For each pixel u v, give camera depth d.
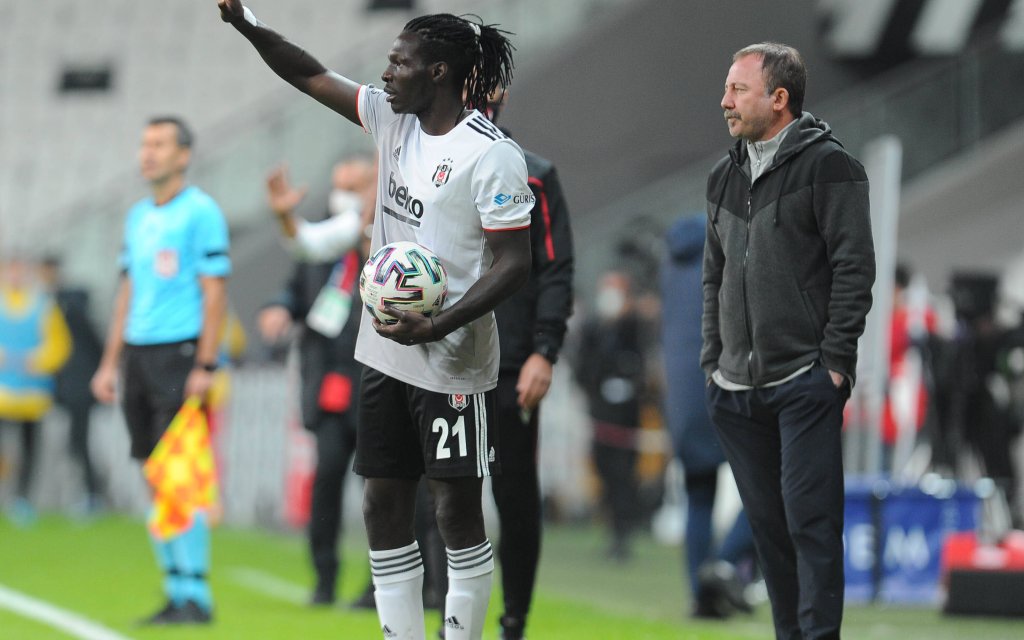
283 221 25.98
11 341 48.41
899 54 66.38
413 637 15.67
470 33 14.89
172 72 87.12
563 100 63.78
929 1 64.31
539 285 19.42
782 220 16.64
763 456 17.28
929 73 57.53
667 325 27.03
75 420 49.78
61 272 60.09
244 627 23.92
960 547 26.81
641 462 46.16
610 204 63.72
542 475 50.12
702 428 26.25
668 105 64.25
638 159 64.00
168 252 24.39
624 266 53.53
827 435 16.50
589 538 46.44
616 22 64.25
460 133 14.79
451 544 15.71
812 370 16.59
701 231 26.84
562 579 34.50
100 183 83.81
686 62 64.38
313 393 27.52
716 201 17.38
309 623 24.56
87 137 85.25
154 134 24.64
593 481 49.84
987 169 55.94
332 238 26.78
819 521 16.39
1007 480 36.59
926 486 28.88
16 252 61.56
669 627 24.55
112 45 87.94
